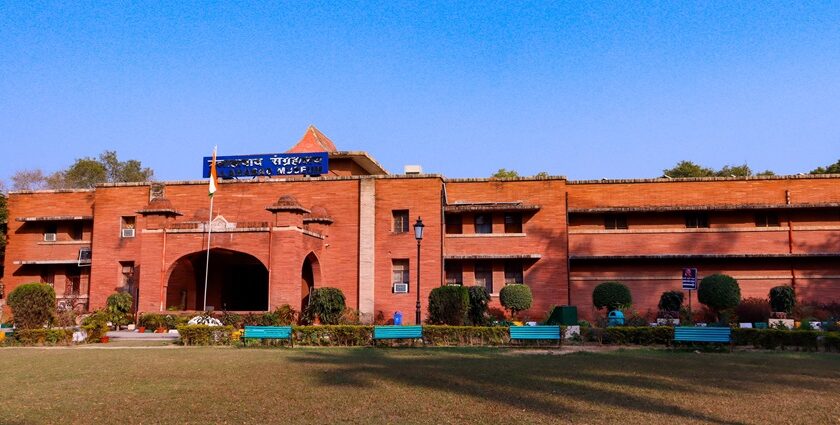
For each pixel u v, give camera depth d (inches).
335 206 1350.9
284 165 1459.2
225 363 718.5
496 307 1350.9
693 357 783.7
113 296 1246.9
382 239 1325.0
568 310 1141.7
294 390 537.0
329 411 454.0
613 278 1381.6
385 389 542.6
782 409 466.3
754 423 422.3
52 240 1496.1
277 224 1176.8
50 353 832.3
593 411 456.4
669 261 1371.8
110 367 684.1
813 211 1355.8
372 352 844.6
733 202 1382.9
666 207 1357.0
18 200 1515.7
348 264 1326.3
